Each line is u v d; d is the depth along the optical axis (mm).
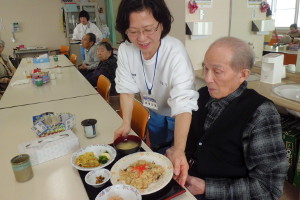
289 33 2025
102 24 7246
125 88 1365
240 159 997
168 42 1192
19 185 924
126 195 782
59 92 2205
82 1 7102
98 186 871
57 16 7176
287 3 1962
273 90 1820
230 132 968
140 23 958
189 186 984
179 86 1117
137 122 1507
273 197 898
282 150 888
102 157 1020
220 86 971
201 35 2523
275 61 1964
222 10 2590
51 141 1104
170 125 1548
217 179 1007
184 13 2484
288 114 2055
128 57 1312
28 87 2428
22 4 6770
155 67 1259
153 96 1410
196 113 1181
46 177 963
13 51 6793
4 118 1606
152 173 892
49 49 7320
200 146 1075
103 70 3254
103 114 1597
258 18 2264
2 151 1170
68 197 851
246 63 911
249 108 943
